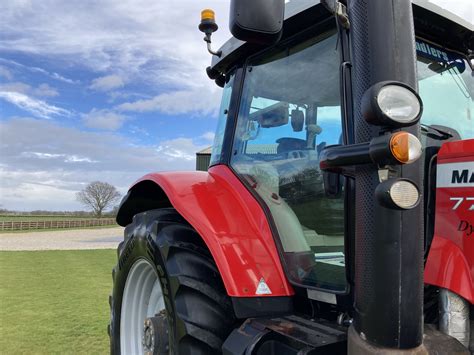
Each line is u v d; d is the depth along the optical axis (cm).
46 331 552
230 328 215
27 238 3067
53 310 675
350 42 168
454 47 239
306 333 185
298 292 212
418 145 140
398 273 146
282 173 232
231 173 258
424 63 227
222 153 270
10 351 471
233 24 169
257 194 237
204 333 208
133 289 295
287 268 215
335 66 209
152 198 325
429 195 192
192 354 207
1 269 1195
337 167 161
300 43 230
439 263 178
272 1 168
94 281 977
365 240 153
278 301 213
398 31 150
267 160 241
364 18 155
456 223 179
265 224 226
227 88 291
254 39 173
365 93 143
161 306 278
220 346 210
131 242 276
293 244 218
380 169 143
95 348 482
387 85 138
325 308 205
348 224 183
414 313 147
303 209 219
